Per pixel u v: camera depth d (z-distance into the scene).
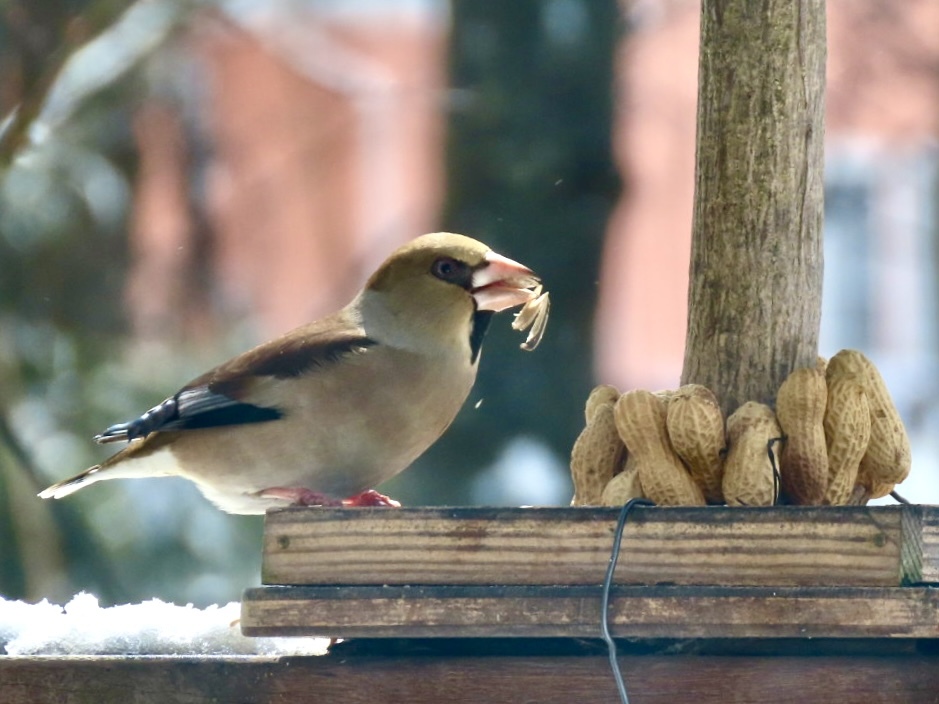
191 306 17.42
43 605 7.05
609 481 6.62
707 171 6.88
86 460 13.62
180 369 14.41
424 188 24.80
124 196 15.12
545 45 14.78
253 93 23.83
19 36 14.52
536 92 14.74
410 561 5.86
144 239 16.23
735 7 6.82
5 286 14.30
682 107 22.53
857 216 24.31
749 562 5.65
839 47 20.45
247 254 23.38
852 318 24.55
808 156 6.80
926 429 22.00
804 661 5.85
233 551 13.85
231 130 22.72
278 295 23.89
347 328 8.33
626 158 14.95
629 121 17.78
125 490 13.78
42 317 14.35
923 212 24.16
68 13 14.54
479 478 14.35
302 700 6.07
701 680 5.87
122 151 15.93
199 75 19.78
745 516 5.67
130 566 13.59
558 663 5.96
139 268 15.88
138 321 15.62
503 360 14.54
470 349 8.38
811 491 6.30
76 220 14.70
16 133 13.64
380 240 21.00
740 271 6.79
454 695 6.00
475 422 14.43
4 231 14.36
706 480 6.35
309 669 6.09
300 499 8.28
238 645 6.85
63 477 13.44
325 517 5.94
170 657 6.23
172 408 8.42
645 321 24.59
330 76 20.73
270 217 23.61
